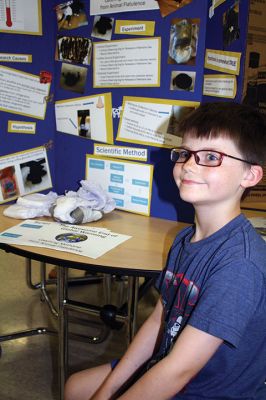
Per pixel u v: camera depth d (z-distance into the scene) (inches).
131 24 55.7
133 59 56.6
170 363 32.2
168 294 39.8
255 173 35.8
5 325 83.4
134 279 50.3
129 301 51.3
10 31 60.4
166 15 53.0
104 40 58.3
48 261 43.9
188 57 52.6
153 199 59.6
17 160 64.3
